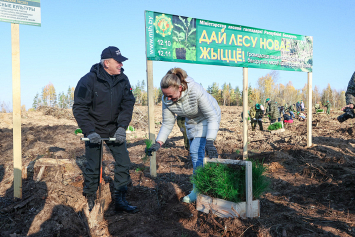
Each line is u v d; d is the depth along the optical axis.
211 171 3.05
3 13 3.21
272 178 4.58
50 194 3.15
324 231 2.54
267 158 6.20
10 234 2.53
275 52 6.18
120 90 3.09
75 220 2.75
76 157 5.06
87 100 2.88
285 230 2.53
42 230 2.58
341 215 2.97
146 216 3.09
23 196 3.29
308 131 7.26
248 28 5.64
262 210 3.13
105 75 2.97
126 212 3.21
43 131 12.10
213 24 5.13
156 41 4.51
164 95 3.06
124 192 3.25
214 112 3.06
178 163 5.96
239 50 5.52
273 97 78.31
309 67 6.95
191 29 4.86
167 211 3.18
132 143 9.33
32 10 3.42
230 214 2.82
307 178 4.59
